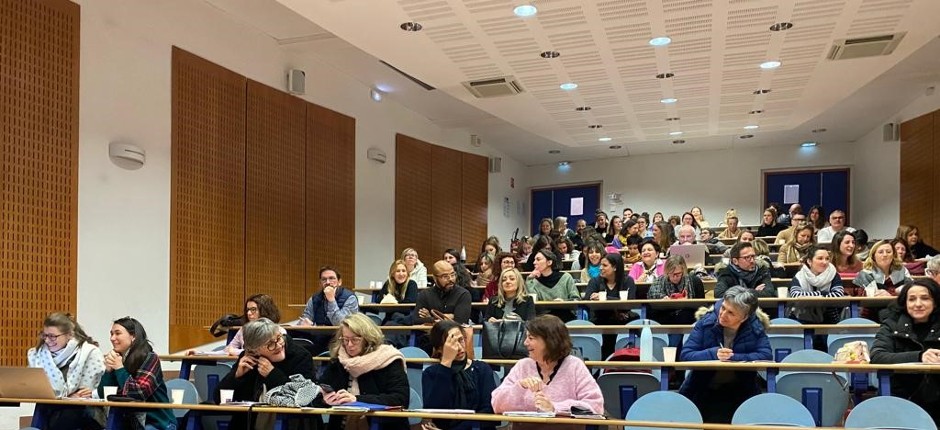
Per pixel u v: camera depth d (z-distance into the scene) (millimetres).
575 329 6117
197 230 8320
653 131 12195
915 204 12289
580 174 17906
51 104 6770
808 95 9844
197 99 8383
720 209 16547
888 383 4301
